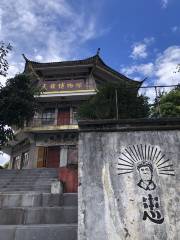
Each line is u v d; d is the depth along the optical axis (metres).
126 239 5.90
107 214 6.16
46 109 29.56
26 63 29.59
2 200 10.59
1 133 19.72
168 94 14.93
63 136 27.84
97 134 7.11
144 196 6.32
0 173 15.96
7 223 9.05
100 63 29.25
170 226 5.98
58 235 7.33
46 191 11.93
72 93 27.83
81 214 6.20
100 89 16.02
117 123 7.15
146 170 6.61
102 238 5.94
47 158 27.38
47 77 30.56
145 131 7.06
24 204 10.44
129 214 6.15
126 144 6.93
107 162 6.75
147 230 5.96
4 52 18.83
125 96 14.77
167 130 7.02
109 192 6.40
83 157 6.84
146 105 14.46
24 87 20.92
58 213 9.19
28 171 16.09
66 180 12.04
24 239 7.34
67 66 29.17
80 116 15.75
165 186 6.40
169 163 6.64
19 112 20.03
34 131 27.23
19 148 30.58
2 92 20.11
